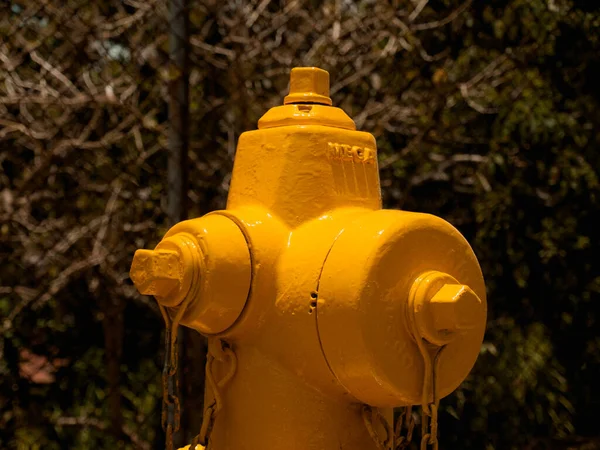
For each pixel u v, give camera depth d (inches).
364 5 124.8
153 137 119.3
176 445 84.3
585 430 139.2
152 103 119.8
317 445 48.2
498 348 128.7
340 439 48.8
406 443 53.2
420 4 118.3
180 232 49.4
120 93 116.6
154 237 116.0
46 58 112.7
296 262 48.5
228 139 120.3
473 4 125.0
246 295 48.4
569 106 128.6
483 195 127.3
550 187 129.6
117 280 114.3
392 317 45.2
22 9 107.3
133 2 110.5
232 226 49.2
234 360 50.4
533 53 125.0
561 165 128.3
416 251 46.7
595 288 132.0
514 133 128.5
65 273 110.5
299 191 50.9
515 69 126.4
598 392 135.9
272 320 48.8
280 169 51.5
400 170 125.4
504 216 127.2
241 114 113.8
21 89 109.3
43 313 118.1
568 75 128.3
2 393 114.1
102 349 125.8
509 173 127.6
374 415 50.4
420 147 122.9
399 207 123.8
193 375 112.0
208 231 47.8
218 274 47.0
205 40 120.7
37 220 118.1
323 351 46.3
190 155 114.2
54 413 120.1
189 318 47.6
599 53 127.3
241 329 49.2
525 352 130.3
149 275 46.1
